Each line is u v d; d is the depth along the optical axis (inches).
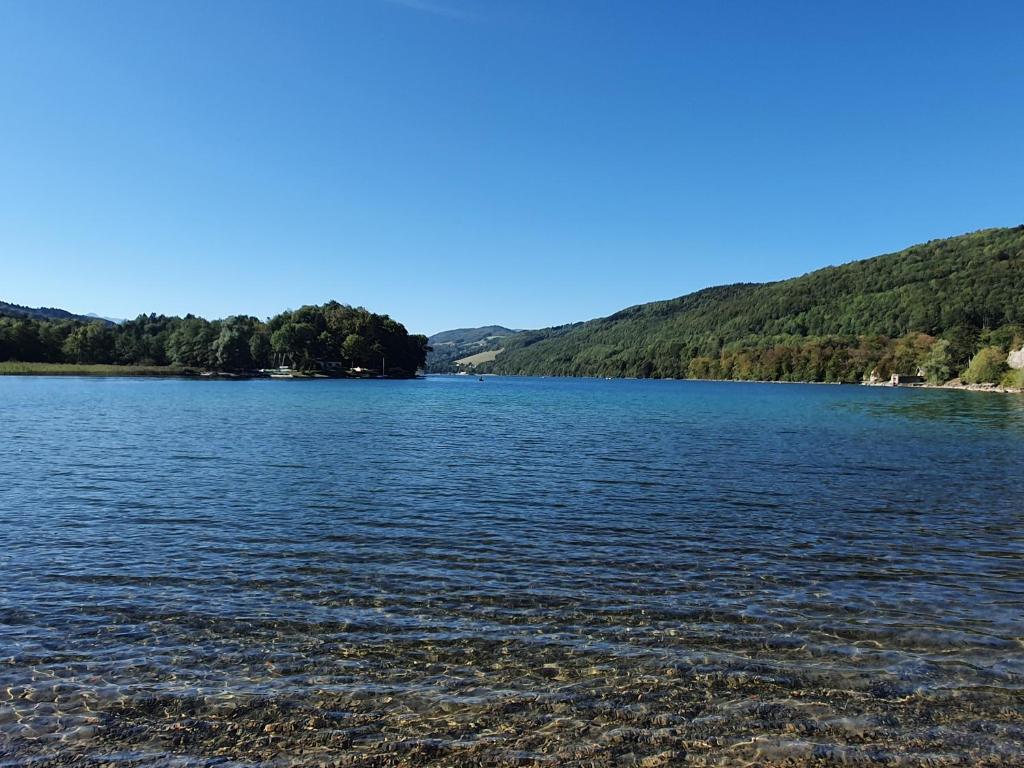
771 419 2058.3
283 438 1371.8
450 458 1107.9
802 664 357.1
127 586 461.7
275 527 627.5
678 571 510.9
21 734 284.7
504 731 292.5
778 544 589.0
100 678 333.1
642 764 271.6
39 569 494.9
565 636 388.2
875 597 457.4
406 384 6072.8
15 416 1786.4
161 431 1457.9
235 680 332.8
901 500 783.1
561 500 767.7
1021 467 1042.7
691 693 326.3
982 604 446.0
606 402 3189.0
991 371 4940.9
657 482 891.4
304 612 419.2
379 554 545.3
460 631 393.7
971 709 314.2
